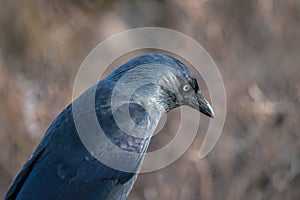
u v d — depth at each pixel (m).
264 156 16.30
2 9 19.48
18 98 16.84
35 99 16.95
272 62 17.30
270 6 17.66
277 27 17.61
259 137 16.31
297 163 16.31
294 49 17.48
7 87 17.19
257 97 16.47
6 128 16.58
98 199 11.63
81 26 19.72
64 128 11.61
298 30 17.62
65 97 17.14
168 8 18.44
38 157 11.51
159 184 15.95
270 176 16.27
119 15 19.80
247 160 16.27
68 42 19.25
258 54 17.38
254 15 17.61
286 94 16.78
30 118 16.64
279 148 16.33
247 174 16.25
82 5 20.08
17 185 11.44
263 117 16.39
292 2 17.69
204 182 15.92
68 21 19.78
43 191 11.28
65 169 11.43
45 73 17.97
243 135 16.34
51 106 16.91
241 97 16.53
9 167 16.42
